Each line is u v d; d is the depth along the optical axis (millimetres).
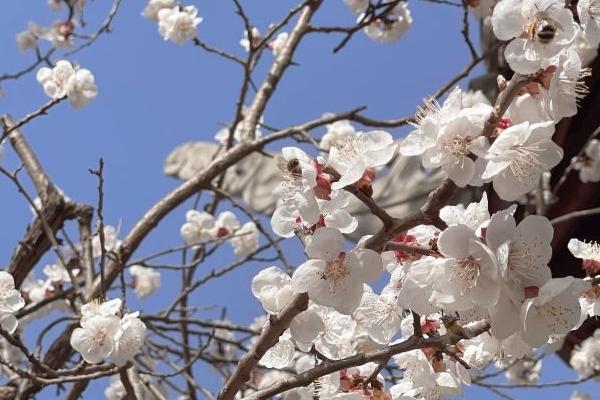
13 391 926
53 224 1030
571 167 1140
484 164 521
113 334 689
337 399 586
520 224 508
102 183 742
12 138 1124
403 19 1172
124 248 1014
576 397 1393
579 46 787
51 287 1101
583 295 605
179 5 1255
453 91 527
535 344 505
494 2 1016
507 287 502
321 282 541
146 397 860
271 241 1043
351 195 538
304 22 1185
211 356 1062
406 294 526
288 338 607
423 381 601
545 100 527
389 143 533
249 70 1138
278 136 1090
